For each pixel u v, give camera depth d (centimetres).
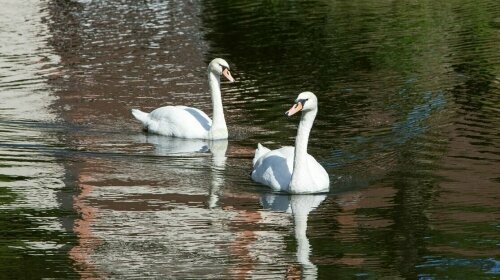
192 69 2533
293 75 2439
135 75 2459
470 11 3281
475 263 1252
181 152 1831
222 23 3198
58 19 3272
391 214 1452
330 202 1527
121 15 3359
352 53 2681
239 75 2461
